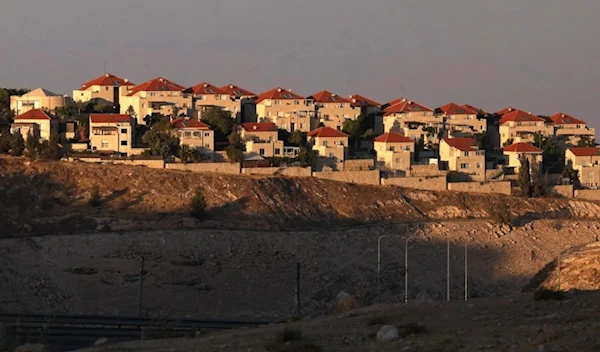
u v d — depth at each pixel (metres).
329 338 134.25
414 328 133.12
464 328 132.25
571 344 118.44
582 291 155.00
